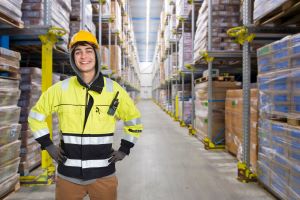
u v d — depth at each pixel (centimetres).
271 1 310
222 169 418
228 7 565
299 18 353
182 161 468
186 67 770
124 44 1209
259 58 337
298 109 251
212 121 574
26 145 365
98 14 798
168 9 1165
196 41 669
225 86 574
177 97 1113
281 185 279
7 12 301
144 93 4031
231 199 303
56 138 464
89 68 163
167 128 893
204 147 578
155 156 504
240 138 447
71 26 558
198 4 744
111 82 171
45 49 371
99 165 162
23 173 359
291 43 262
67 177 163
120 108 173
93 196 169
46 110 168
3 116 289
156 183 356
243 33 378
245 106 377
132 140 173
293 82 259
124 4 1170
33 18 385
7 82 299
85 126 159
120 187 341
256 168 352
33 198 304
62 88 165
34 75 385
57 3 412
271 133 302
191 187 341
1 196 296
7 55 298
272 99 301
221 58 583
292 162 257
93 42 163
